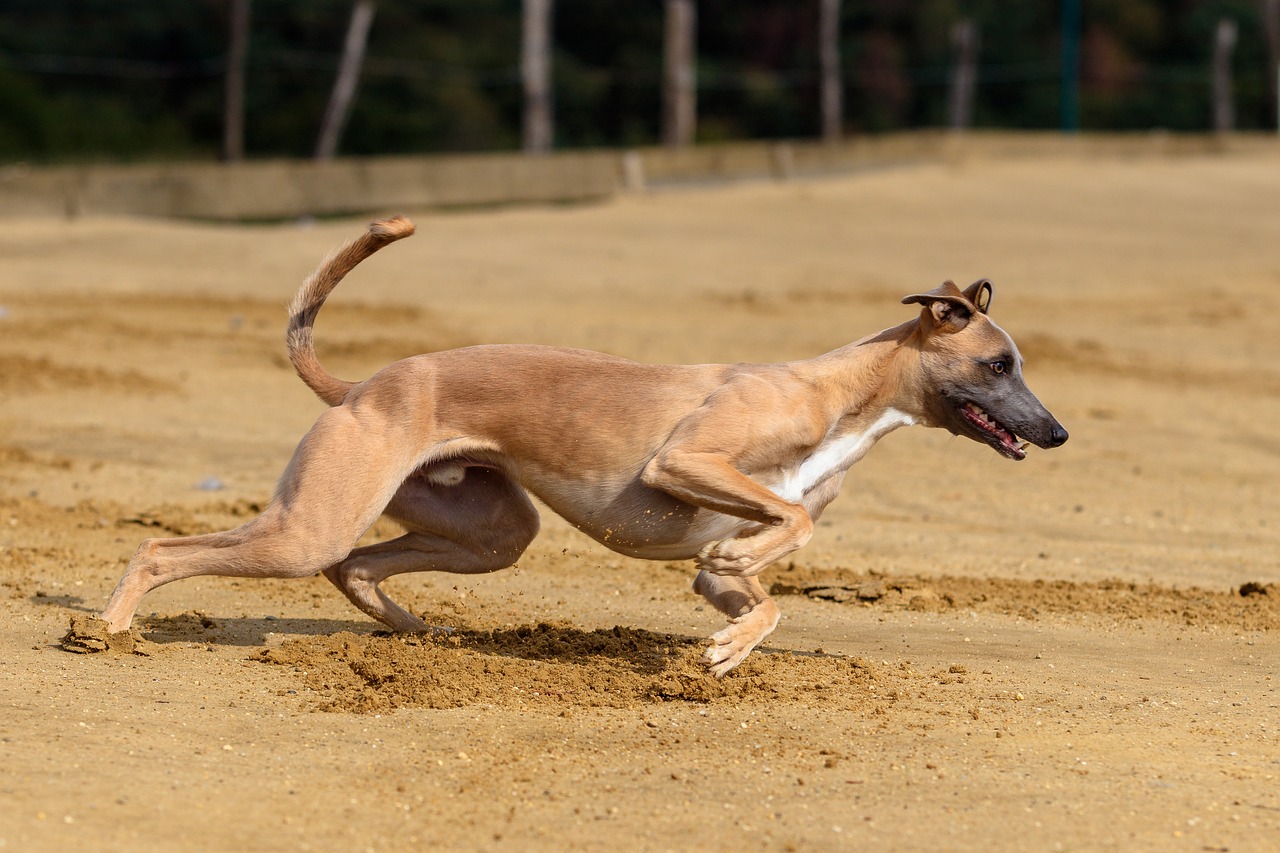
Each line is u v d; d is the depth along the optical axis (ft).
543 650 28.45
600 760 22.53
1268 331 80.89
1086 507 46.73
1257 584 35.83
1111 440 56.70
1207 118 258.16
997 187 135.23
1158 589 36.11
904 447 53.93
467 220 104.94
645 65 223.92
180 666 26.50
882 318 78.28
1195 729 25.07
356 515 26.68
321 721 23.81
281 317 73.15
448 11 208.74
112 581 32.83
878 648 29.99
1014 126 256.52
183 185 102.37
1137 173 151.33
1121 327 80.28
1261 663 29.71
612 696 25.68
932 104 249.34
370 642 28.22
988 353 27.84
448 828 19.95
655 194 122.72
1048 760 23.12
